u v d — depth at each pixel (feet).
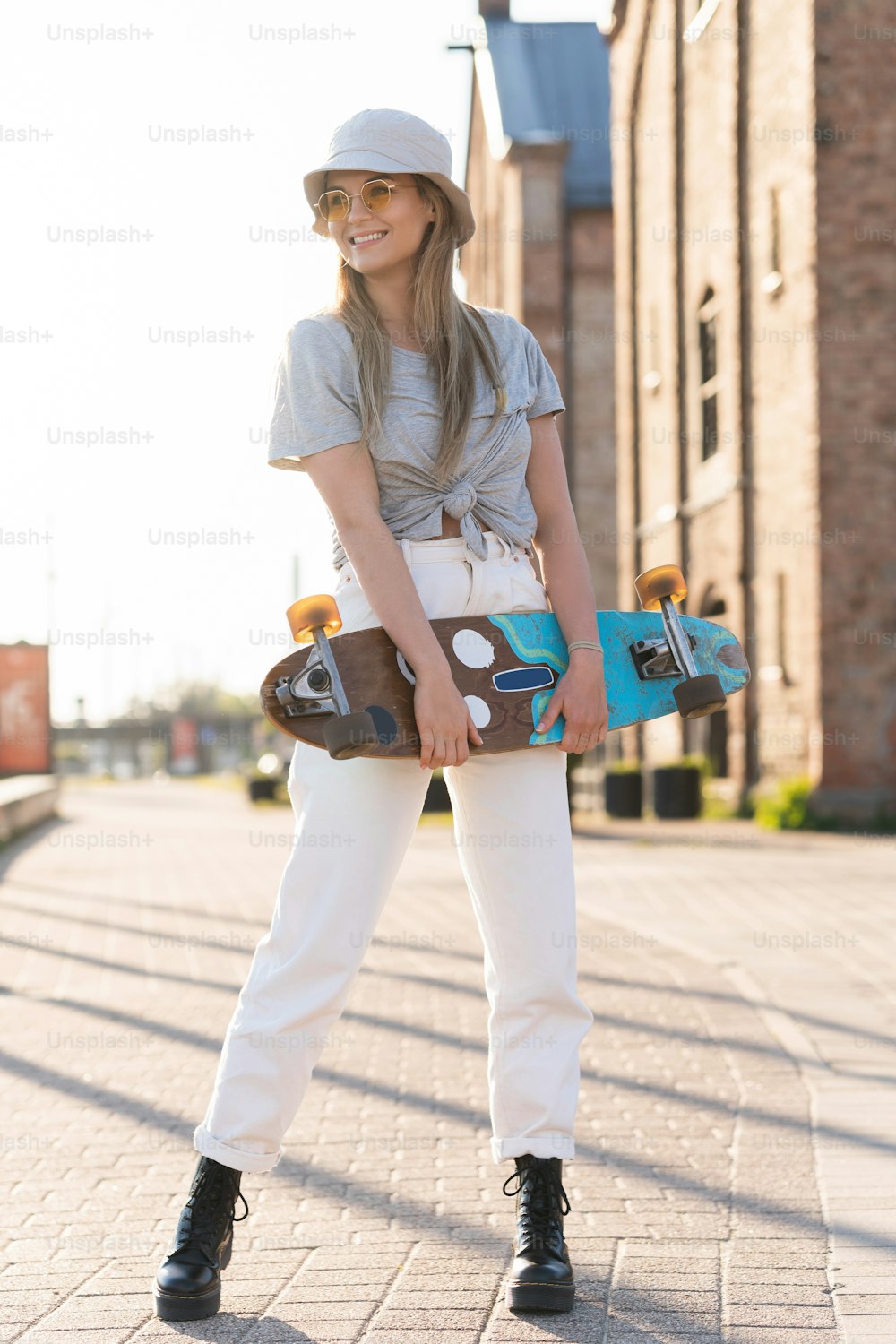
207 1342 8.64
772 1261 10.02
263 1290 9.60
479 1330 8.82
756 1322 8.90
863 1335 8.66
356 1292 9.55
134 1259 10.32
